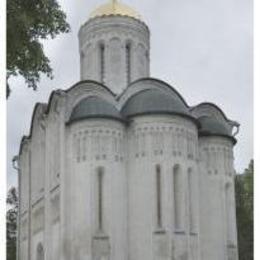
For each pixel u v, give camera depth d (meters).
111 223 32.09
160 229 31.86
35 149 43.28
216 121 38.53
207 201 36.56
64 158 33.84
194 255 32.88
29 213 42.53
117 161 33.25
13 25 15.02
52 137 37.94
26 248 43.88
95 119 33.25
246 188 50.00
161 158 32.97
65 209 33.06
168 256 31.53
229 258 36.22
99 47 42.09
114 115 33.75
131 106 34.84
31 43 16.41
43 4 16.47
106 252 31.52
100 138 33.09
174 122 33.62
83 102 34.53
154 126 33.44
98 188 32.59
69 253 32.47
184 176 33.25
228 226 36.94
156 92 35.06
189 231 32.72
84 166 32.84
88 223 31.91
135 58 42.03
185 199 32.94
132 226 32.72
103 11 42.44
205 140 37.56
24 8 15.99
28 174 44.69
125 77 41.38
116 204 32.59
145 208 32.47
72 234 32.66
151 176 32.78
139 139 33.62
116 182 32.91
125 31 41.91
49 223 36.47
